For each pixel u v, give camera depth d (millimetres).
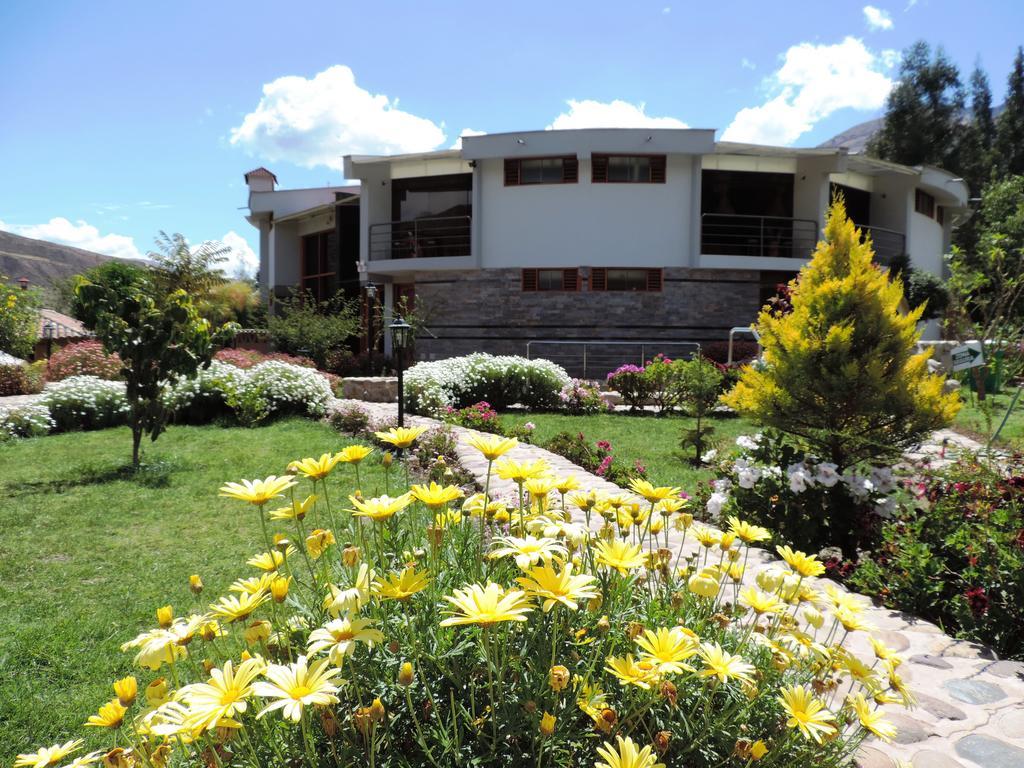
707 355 16969
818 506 4609
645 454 8188
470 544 1979
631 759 1242
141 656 1377
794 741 1601
